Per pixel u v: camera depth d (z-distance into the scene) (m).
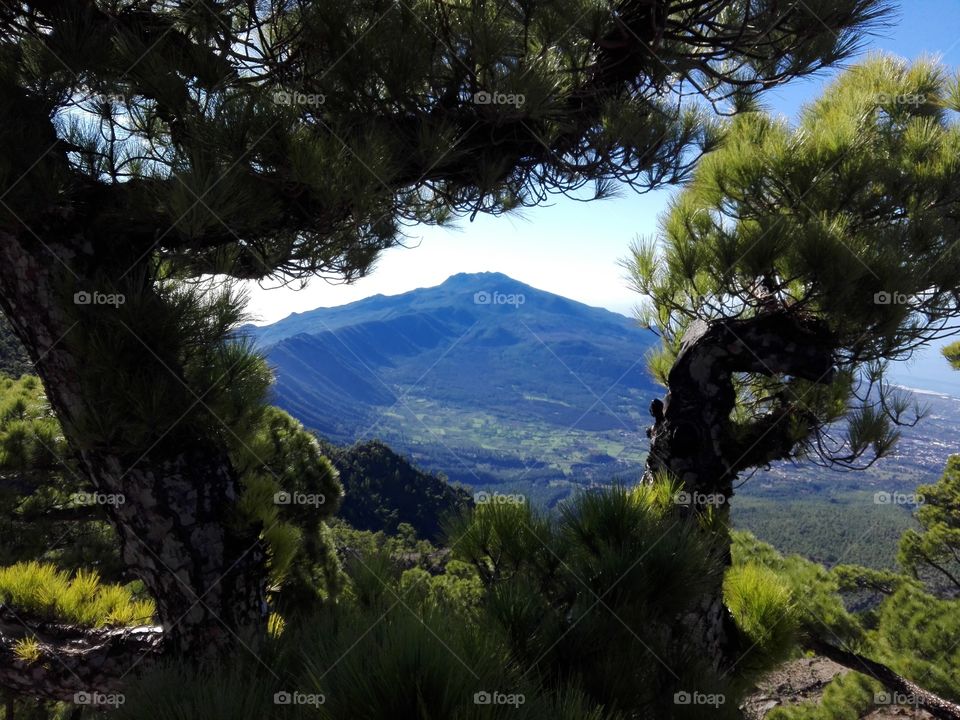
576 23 2.31
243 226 2.13
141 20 2.22
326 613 1.64
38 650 2.69
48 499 4.89
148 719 1.14
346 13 2.05
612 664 1.63
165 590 2.57
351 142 2.06
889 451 3.29
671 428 3.33
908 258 3.27
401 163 2.40
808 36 2.68
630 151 2.74
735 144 3.60
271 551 2.83
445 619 1.27
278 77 2.26
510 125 2.64
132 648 2.70
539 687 1.30
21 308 2.29
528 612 1.75
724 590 3.01
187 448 2.52
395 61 2.08
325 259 2.63
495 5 2.28
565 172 2.90
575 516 2.12
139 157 2.26
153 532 2.50
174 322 2.12
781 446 3.43
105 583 5.86
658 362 4.43
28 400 5.10
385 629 1.19
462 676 1.01
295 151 1.91
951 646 7.46
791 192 3.46
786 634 2.78
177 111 2.01
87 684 2.61
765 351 3.19
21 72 1.93
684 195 3.79
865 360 3.37
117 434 2.22
